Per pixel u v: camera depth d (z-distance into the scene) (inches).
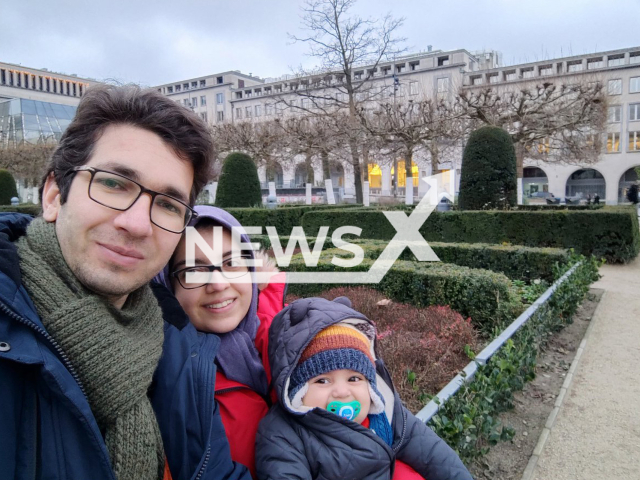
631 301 275.3
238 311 58.7
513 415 138.9
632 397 151.9
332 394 58.3
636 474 111.1
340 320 60.6
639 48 1569.9
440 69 1754.4
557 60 1636.3
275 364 58.1
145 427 38.5
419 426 70.2
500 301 203.5
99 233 37.8
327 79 1136.8
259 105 2331.4
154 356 41.8
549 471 112.3
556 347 199.8
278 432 55.9
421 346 156.4
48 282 37.1
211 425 45.5
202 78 2586.1
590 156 900.6
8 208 697.0
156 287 51.4
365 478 55.7
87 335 36.6
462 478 67.2
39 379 34.0
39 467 33.0
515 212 435.5
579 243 412.8
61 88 2593.5
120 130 39.7
